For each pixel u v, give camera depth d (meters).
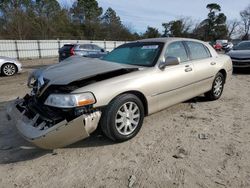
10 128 4.28
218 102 5.80
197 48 5.22
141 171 2.98
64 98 3.10
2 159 3.28
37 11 44.69
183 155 3.33
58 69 3.85
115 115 3.46
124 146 3.60
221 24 68.75
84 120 3.12
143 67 4.05
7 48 24.50
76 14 57.03
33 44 26.39
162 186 2.71
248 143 3.67
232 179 2.81
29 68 15.09
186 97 4.74
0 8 39.66
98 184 2.76
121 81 3.53
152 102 3.97
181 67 4.50
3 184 2.78
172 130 4.16
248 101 5.93
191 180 2.80
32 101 3.60
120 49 4.95
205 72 5.14
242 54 10.48
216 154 3.36
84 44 15.24
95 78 3.56
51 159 3.28
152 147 3.57
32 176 2.92
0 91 7.50
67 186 2.73
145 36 63.97
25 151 3.48
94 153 3.42
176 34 63.47
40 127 3.10
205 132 4.07
